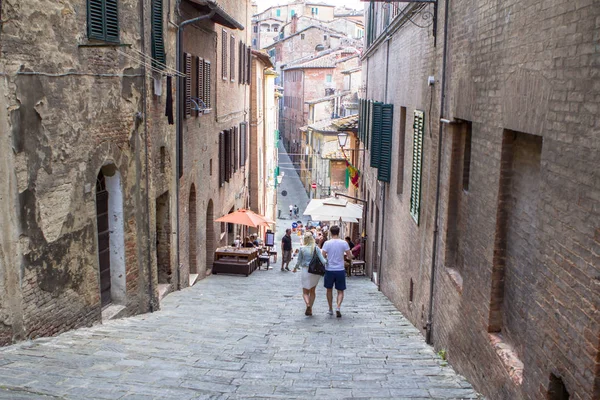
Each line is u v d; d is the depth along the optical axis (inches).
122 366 285.0
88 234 369.1
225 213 948.6
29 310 308.0
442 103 381.7
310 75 2598.4
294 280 773.3
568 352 181.3
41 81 310.8
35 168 308.3
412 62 523.2
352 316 501.0
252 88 1384.1
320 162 1887.3
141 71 446.6
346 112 1839.3
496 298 268.2
